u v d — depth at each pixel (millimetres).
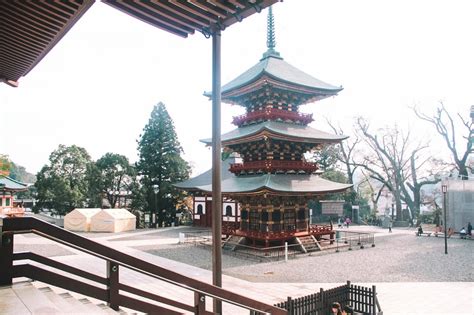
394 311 16375
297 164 36812
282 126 35969
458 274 24422
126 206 69000
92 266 24859
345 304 14602
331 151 75062
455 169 64375
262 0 6539
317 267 26875
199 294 5562
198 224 61281
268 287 20922
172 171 66875
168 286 20016
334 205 70812
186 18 7312
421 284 21625
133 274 22797
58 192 60906
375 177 70250
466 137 58125
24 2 6371
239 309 16516
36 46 7887
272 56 41781
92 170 64562
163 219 67125
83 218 51781
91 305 5387
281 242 34500
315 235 36656
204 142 39688
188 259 29969
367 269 26125
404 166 69000
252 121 37938
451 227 53344
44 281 4824
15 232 4418
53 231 4480
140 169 67188
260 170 36656
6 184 55406
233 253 33031
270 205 33719
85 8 6414
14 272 4695
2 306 4555
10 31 7328
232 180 38906
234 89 36750
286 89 35906
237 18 7027
